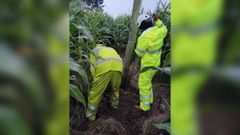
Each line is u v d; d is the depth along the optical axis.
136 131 3.62
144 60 3.62
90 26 4.31
